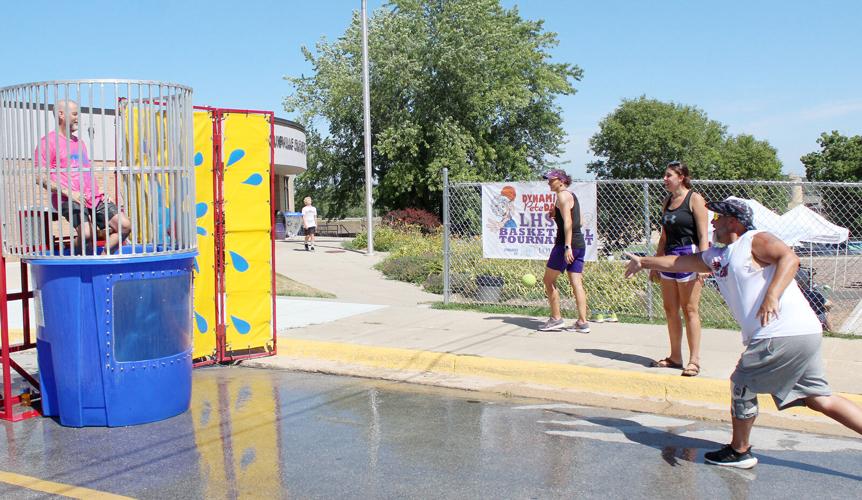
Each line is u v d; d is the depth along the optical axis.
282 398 6.57
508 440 5.34
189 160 6.06
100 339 5.62
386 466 4.83
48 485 4.59
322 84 35.53
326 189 38.78
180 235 5.95
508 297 11.34
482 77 33.97
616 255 11.39
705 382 6.24
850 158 43.62
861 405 5.70
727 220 4.63
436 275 13.98
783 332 4.32
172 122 5.89
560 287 11.16
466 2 32.59
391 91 32.97
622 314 9.69
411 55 32.97
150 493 4.44
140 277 5.71
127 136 5.64
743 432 4.65
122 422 5.73
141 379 5.77
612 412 6.04
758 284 4.43
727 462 4.75
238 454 5.11
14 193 5.77
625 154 48.31
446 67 32.38
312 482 4.57
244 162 7.86
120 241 5.57
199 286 7.77
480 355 7.45
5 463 4.99
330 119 36.28
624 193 11.96
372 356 7.79
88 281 5.58
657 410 6.07
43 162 5.62
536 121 38.84
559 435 5.45
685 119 48.59
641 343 7.90
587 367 6.84
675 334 6.72
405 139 32.97
